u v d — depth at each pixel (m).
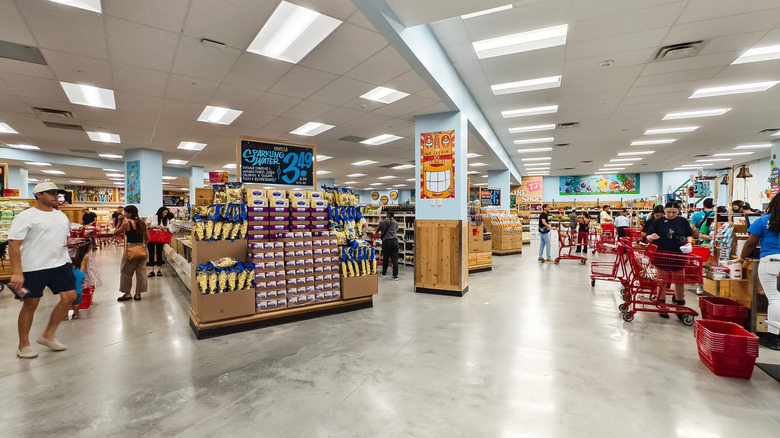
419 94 5.27
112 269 8.50
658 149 12.52
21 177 13.33
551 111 7.79
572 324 4.20
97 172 14.96
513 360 3.15
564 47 4.79
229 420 2.24
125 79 4.93
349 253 4.86
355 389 2.63
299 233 4.49
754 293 3.45
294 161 5.09
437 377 2.83
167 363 3.10
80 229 8.86
